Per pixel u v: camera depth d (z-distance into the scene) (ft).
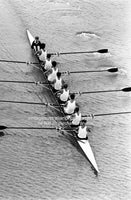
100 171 98.99
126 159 102.27
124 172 99.14
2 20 153.38
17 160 99.81
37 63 126.31
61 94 109.19
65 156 101.45
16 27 150.51
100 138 107.55
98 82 127.03
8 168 97.76
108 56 140.36
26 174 96.78
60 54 130.62
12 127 102.22
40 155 101.45
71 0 172.35
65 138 105.40
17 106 114.83
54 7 166.09
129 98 121.90
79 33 151.94
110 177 97.81
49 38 147.43
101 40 149.18
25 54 136.36
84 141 101.60
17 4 164.66
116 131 110.11
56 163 99.81
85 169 98.73
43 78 125.18
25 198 91.56
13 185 94.22
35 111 113.39
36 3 167.02
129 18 163.53
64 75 128.88
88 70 132.26
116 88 125.08
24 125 108.58
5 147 102.63
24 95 118.42
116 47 145.69
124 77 130.41
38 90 120.47
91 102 118.93
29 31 149.59
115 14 165.89
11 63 131.23
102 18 162.30
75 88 123.34
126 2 173.27
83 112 114.83
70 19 159.53
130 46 146.20
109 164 100.89
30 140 104.94
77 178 96.89
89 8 168.35
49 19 158.10
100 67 134.10
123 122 113.19
